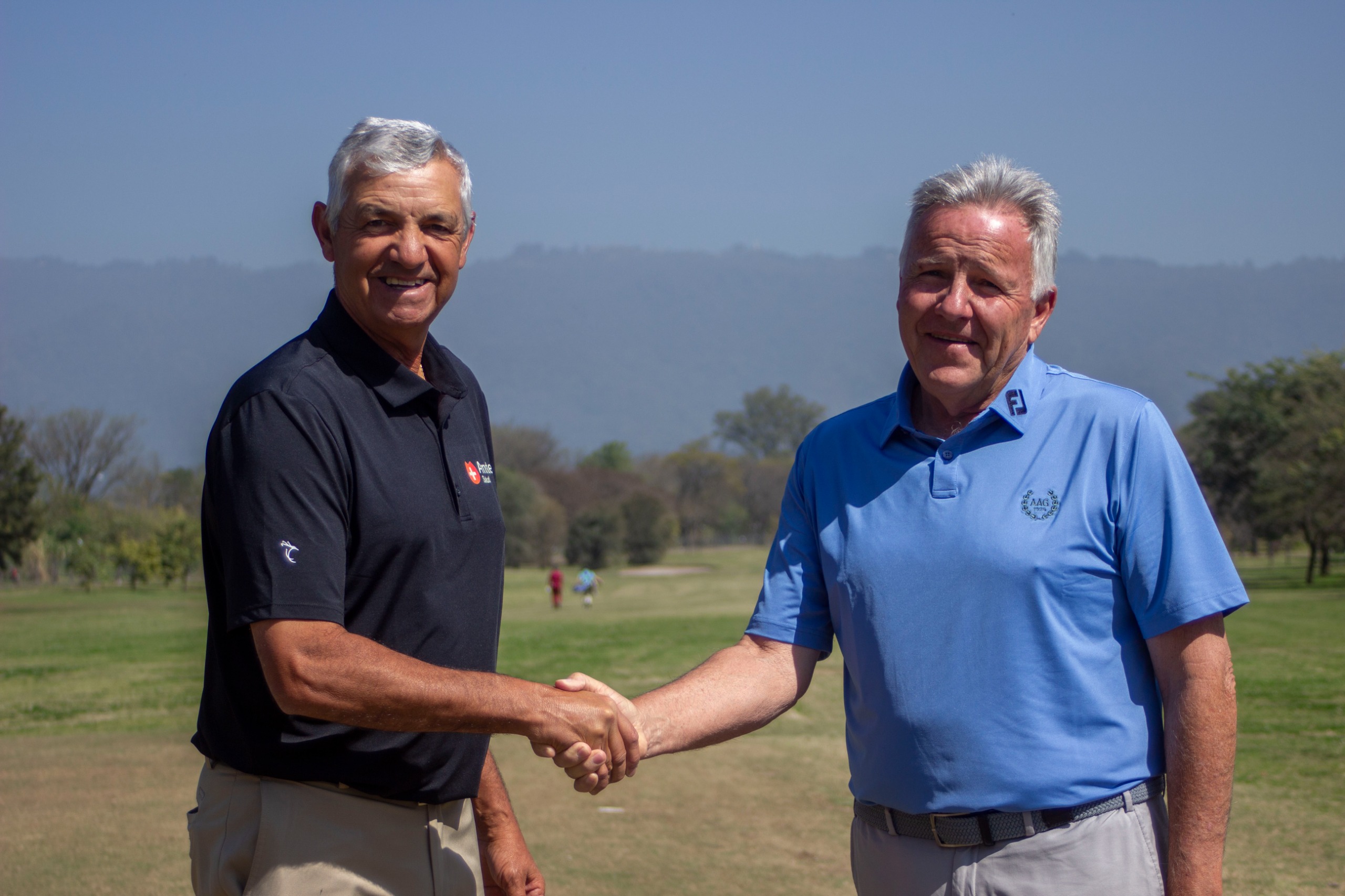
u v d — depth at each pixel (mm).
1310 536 37531
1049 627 2346
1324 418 37219
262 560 2209
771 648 2795
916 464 2525
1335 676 13180
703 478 92312
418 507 2420
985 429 2490
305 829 2359
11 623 28031
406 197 2457
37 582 54219
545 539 65500
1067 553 2361
